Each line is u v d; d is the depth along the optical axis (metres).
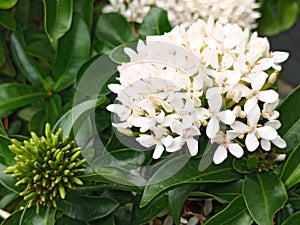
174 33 0.41
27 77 0.50
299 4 0.66
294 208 0.41
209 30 0.41
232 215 0.40
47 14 0.47
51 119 0.48
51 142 0.40
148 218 0.42
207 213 0.44
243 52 0.40
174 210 0.41
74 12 0.50
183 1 0.54
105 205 0.41
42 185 0.40
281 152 0.42
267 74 0.41
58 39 0.49
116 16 0.53
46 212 0.41
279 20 0.64
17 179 0.42
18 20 0.54
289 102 0.42
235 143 0.39
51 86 0.50
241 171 0.40
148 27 0.51
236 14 0.55
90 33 0.51
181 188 0.41
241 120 0.40
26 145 0.40
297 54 0.84
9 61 0.53
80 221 0.42
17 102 0.48
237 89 0.38
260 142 0.40
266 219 0.38
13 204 0.49
